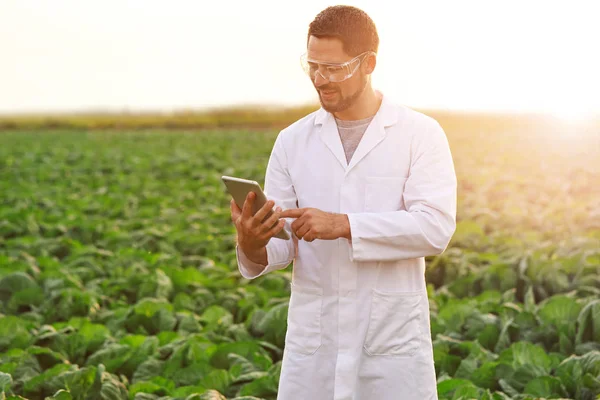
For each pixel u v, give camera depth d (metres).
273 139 35.81
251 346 5.78
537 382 5.05
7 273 8.27
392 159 3.28
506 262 8.35
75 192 18.20
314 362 3.35
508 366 5.35
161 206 14.73
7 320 6.38
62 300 7.29
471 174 20.17
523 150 28.67
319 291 3.35
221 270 9.02
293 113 59.84
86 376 5.13
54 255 10.58
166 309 6.93
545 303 6.96
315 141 3.39
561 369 5.25
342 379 3.24
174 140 36.69
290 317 3.45
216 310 7.15
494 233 10.93
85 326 6.43
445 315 6.73
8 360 5.70
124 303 7.52
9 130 55.59
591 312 5.95
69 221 12.35
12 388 5.33
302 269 3.39
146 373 5.59
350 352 3.28
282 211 3.14
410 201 3.26
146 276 8.27
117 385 5.09
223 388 5.28
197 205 15.10
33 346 5.73
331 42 3.08
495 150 28.92
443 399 4.98
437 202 3.20
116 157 25.88
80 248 10.08
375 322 3.28
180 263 9.60
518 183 17.88
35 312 7.30
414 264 3.36
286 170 3.49
